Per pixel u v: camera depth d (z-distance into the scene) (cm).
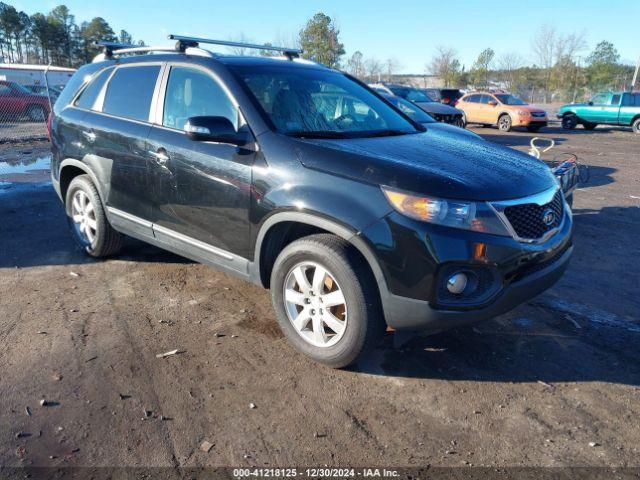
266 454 257
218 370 326
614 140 1836
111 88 466
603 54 5675
